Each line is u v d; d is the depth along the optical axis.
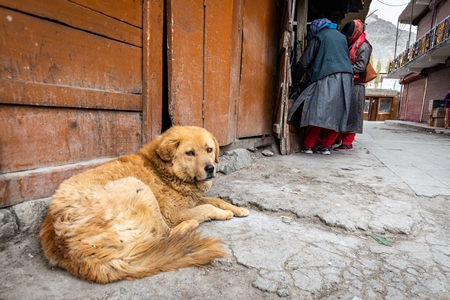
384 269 2.04
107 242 1.76
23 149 2.24
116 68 2.96
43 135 2.37
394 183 4.16
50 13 2.30
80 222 1.76
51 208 1.90
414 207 3.20
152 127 3.46
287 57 6.02
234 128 5.29
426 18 23.39
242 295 1.71
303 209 3.00
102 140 2.90
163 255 1.89
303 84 7.00
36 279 1.77
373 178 4.43
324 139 6.65
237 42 5.02
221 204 2.99
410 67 21.55
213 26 4.15
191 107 3.88
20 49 2.14
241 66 5.29
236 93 5.22
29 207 2.22
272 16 6.34
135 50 3.16
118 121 3.06
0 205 2.09
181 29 3.53
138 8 3.11
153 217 2.09
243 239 2.41
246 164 5.10
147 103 3.32
